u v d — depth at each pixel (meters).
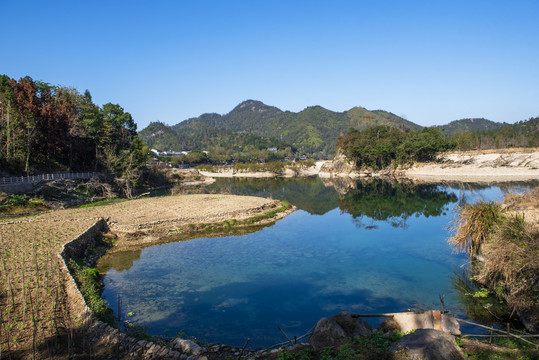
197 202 55.88
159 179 108.00
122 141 93.69
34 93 69.00
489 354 10.52
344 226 41.91
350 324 12.67
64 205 53.38
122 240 35.38
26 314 16.14
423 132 141.88
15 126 61.12
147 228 38.59
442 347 9.66
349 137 148.88
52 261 23.09
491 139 155.88
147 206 51.94
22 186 51.59
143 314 19.47
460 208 23.61
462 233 22.47
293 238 36.47
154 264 28.48
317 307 20.08
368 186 92.94
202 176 140.50
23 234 30.83
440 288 21.83
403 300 20.41
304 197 72.94
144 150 101.88
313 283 23.73
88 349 13.80
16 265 22.28
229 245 34.19
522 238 17.31
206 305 20.62
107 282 24.44
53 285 19.33
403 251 30.41
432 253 29.42
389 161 133.25
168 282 24.41
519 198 27.53
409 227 39.88
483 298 18.98
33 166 64.75
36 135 65.12
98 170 85.38
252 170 161.88
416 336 10.41
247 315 19.27
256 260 29.19
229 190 89.81
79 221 37.38
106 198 65.00
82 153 81.69
